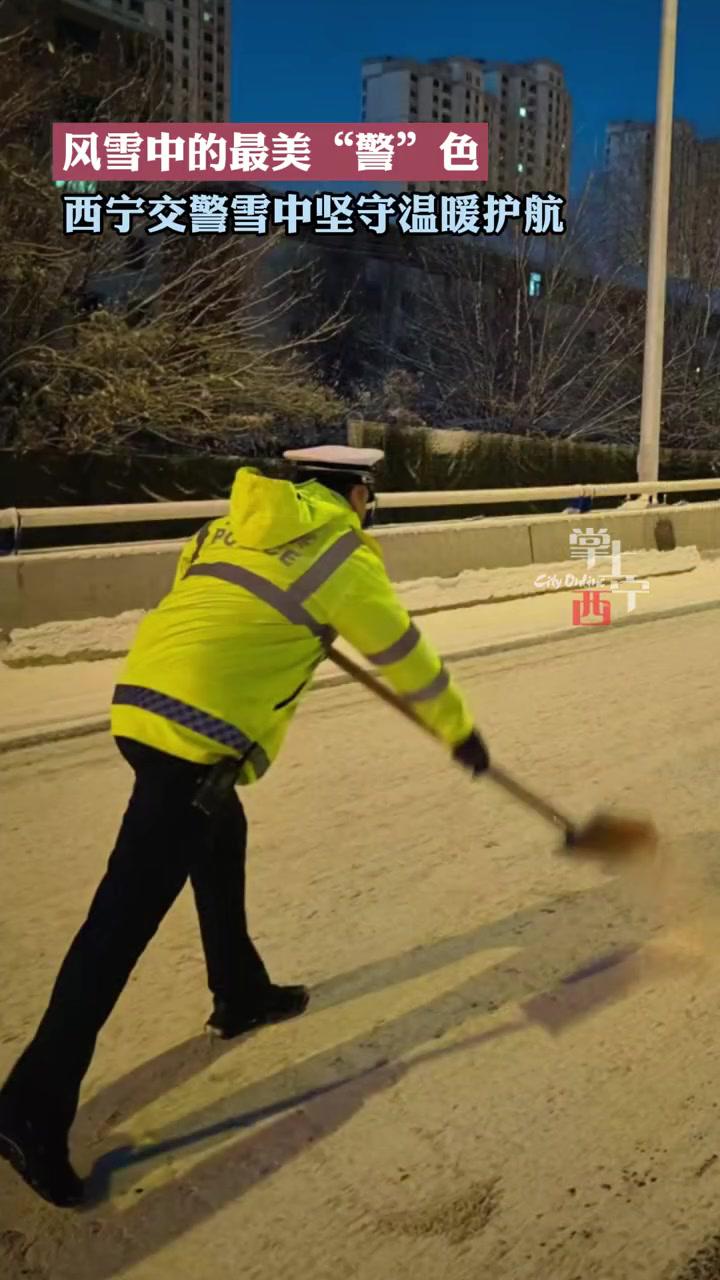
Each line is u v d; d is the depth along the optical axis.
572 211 20.83
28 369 12.77
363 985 3.21
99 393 12.71
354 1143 2.57
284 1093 2.74
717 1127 2.63
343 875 3.90
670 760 5.20
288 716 2.54
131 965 2.40
